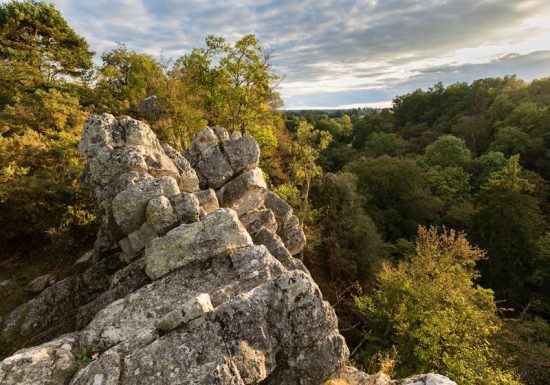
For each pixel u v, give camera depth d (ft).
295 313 24.70
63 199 51.67
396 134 278.67
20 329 34.76
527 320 90.58
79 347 25.91
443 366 54.85
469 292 64.39
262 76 97.30
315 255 102.63
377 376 28.22
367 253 109.50
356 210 122.72
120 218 35.50
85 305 33.68
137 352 22.82
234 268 31.17
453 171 179.73
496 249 118.93
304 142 113.70
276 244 48.96
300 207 107.14
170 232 32.99
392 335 63.98
